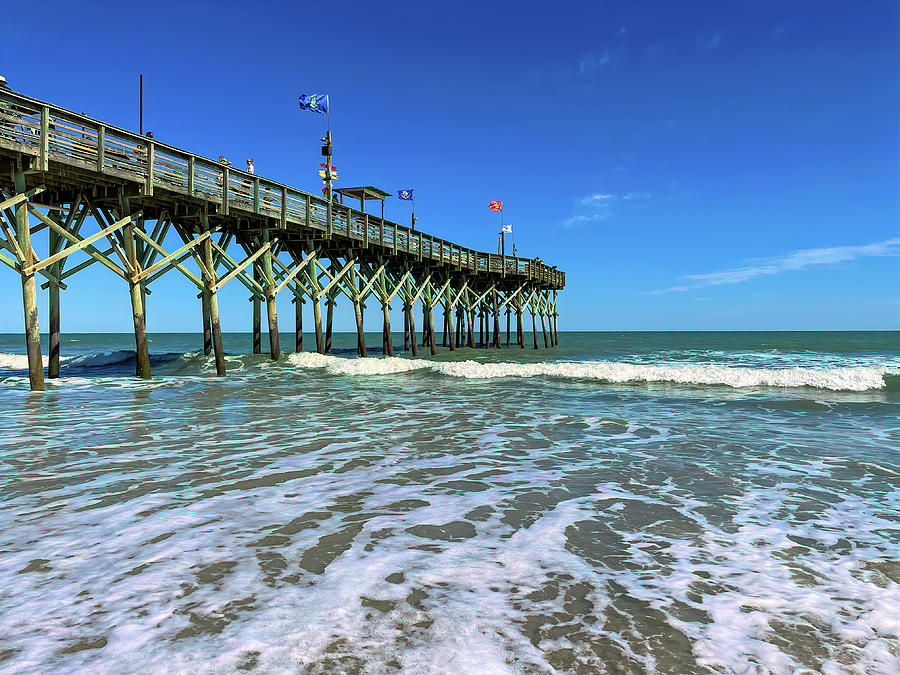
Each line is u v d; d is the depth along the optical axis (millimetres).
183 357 22547
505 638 2818
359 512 4844
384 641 2770
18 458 6715
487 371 17250
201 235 16156
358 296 23594
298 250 22516
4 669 2484
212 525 4461
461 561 3795
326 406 11195
